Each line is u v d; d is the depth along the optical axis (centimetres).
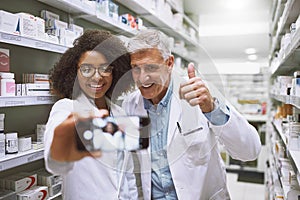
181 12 386
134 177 110
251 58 877
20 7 172
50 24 166
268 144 453
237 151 130
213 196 138
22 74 171
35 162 185
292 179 198
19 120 176
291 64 265
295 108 235
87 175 102
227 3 434
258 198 441
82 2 176
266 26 552
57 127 60
